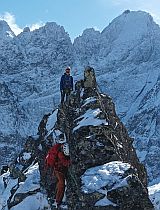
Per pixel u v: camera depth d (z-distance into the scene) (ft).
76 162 40.88
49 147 51.37
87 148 41.19
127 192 36.24
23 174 56.54
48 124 56.49
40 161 52.16
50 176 48.88
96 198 36.52
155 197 104.88
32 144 62.34
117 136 46.62
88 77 48.06
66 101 49.90
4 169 83.41
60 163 40.98
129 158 48.55
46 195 49.62
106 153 41.01
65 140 46.57
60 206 41.78
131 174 37.40
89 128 42.24
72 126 44.80
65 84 59.62
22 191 52.49
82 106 45.39
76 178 39.78
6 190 61.05
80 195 37.32
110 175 37.60
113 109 49.73
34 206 50.44
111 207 35.83
